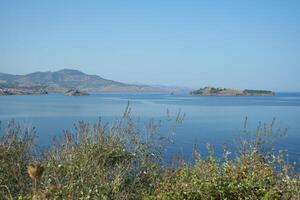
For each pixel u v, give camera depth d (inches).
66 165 292.7
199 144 954.7
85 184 277.0
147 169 331.0
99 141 328.8
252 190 278.4
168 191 285.9
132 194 302.0
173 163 354.9
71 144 323.9
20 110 2586.1
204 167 301.3
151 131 373.7
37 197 189.5
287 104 4286.4
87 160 300.8
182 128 1528.1
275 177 291.1
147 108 3105.3
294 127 1498.5
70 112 2466.8
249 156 313.0
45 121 1745.8
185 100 5797.2
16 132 322.0
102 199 268.2
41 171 173.8
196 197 276.8
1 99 5142.7
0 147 298.4
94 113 2372.0
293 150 840.9
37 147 372.5
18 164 288.8
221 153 530.6
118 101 4990.2
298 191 276.1
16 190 281.4
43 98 5900.6
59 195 249.0
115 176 299.4
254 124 1707.7
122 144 340.8
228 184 280.5
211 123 1813.5
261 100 5994.1
